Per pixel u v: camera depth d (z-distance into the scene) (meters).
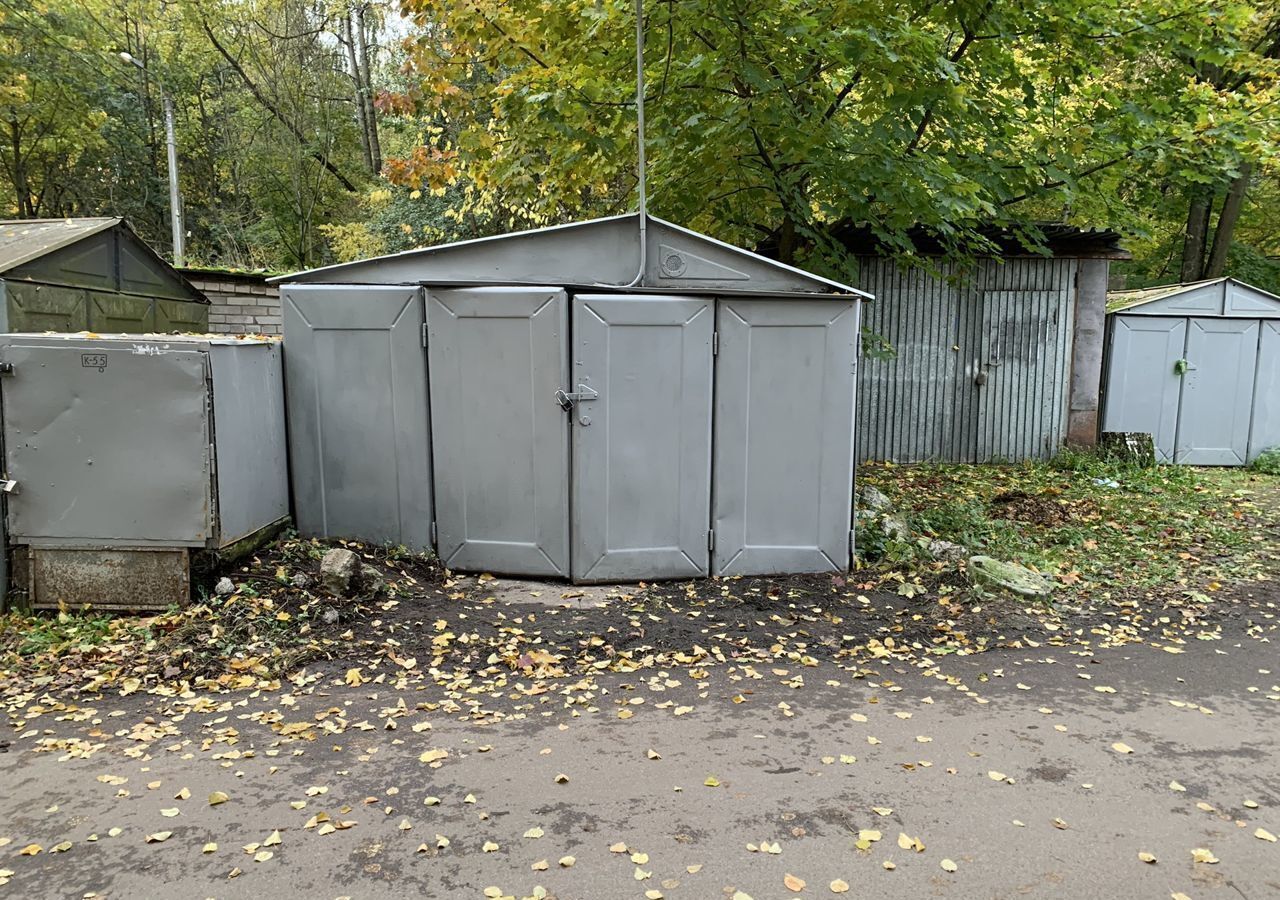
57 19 22.72
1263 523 7.94
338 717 3.90
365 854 2.84
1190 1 8.21
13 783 3.31
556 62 8.41
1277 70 10.87
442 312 5.77
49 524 4.93
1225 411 11.69
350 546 5.88
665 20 7.15
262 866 2.77
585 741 3.70
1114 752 3.64
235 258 26.20
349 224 22.83
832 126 7.74
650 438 5.79
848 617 5.30
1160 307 11.44
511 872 2.74
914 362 10.88
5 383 4.86
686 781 3.34
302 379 5.92
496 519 5.88
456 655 4.63
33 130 24.91
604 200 12.76
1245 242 22.52
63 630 4.75
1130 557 6.74
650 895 2.63
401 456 5.92
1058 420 11.11
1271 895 2.65
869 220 7.98
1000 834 2.99
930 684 4.38
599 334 5.66
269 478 5.67
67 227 6.68
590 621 5.14
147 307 7.41
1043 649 4.90
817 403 5.93
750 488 5.96
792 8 7.02
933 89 7.21
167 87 28.02
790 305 5.85
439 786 3.29
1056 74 8.40
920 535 6.95
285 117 24.48
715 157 8.06
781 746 3.66
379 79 27.48
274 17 24.52
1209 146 8.59
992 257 9.97
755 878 2.72
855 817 3.09
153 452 4.88
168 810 3.10
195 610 4.83
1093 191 9.12
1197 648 4.95
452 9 8.39
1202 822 3.08
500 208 16.00
